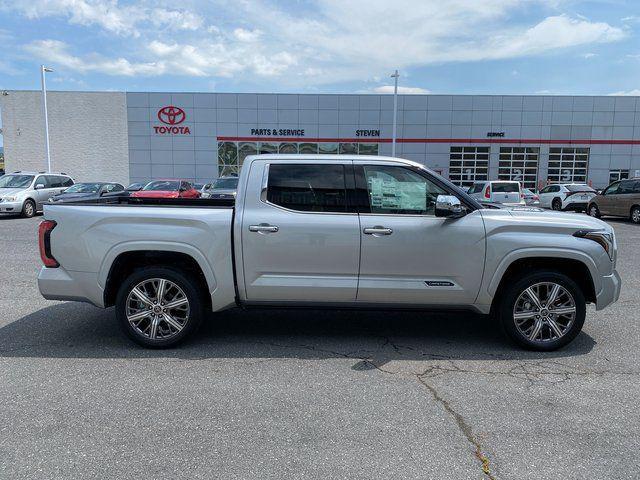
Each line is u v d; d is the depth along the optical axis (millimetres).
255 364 4672
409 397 3980
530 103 33281
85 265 4949
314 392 4066
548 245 4855
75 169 35062
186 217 4898
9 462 3043
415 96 33281
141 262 5207
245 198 4973
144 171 34562
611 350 5090
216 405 3826
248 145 34000
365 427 3498
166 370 4516
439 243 4863
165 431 3430
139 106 34031
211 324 5934
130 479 2885
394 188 4984
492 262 4879
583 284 5164
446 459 3102
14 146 34938
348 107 33469
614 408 3799
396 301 4988
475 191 22047
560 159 33812
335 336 5516
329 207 4953
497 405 3846
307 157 5039
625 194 19703
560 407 3812
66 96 34469
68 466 3008
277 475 2928
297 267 4922
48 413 3678
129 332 5016
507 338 5434
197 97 33656
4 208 19562
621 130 33438
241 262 4914
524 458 3117
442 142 33625
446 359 4832
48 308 6586
